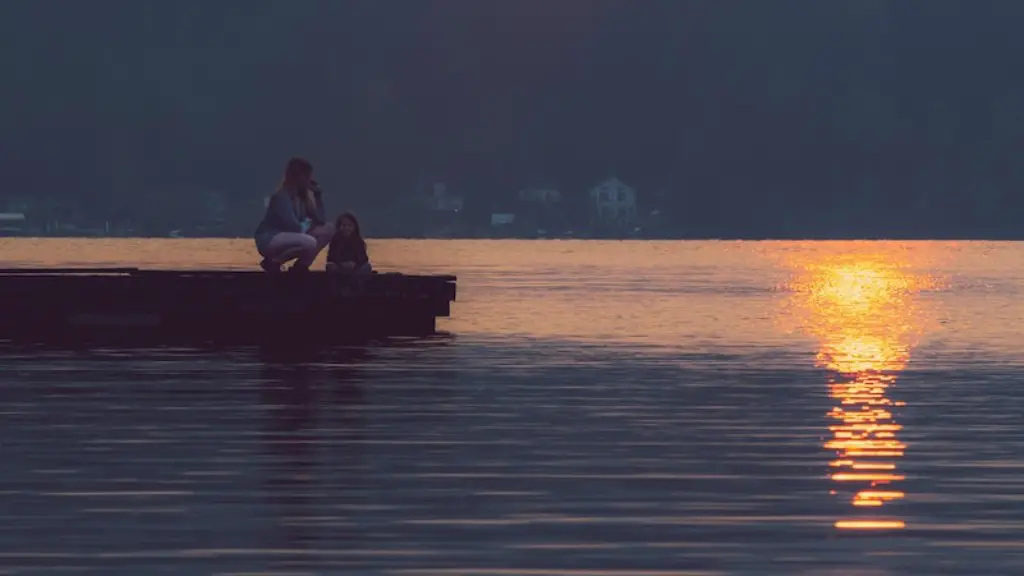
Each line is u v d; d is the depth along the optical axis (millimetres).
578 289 94750
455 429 30281
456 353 46438
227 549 20266
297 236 47250
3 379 37812
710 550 20312
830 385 38469
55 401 33875
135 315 49000
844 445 28609
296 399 34406
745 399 35375
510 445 28375
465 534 21141
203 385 36781
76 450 27484
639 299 82562
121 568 19328
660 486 24516
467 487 24359
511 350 47812
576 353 47125
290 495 23641
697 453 27625
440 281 50531
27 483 24469
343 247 50219
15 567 19359
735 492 24047
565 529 21469
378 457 26984
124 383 37125
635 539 20891
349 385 37188
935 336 56406
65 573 19094
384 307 49844
